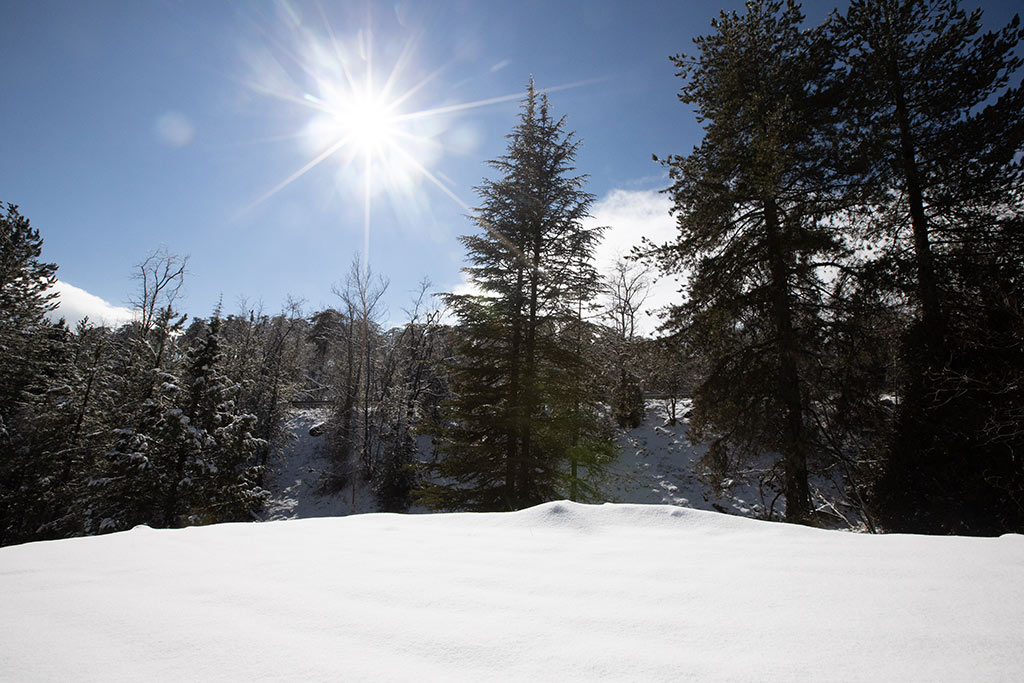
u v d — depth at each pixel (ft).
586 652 5.56
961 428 29.22
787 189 38.83
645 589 8.04
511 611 7.04
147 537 13.67
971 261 33.99
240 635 6.22
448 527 14.56
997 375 28.07
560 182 49.78
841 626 6.15
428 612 7.06
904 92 40.40
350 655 5.57
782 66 41.11
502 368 46.68
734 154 40.34
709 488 66.95
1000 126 34.12
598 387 50.19
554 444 44.96
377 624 6.55
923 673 4.84
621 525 13.85
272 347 131.85
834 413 35.37
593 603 7.37
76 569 10.08
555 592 7.97
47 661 5.49
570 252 47.83
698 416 41.39
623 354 74.95
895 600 7.06
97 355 80.28
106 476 55.67
